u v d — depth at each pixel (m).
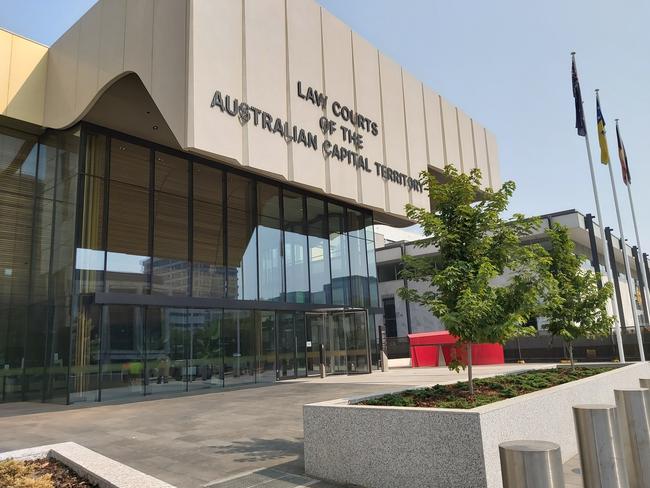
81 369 16.05
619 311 45.69
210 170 21.14
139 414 12.89
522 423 5.94
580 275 13.30
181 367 18.47
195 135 14.91
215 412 12.66
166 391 17.91
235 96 16.52
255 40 17.58
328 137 20.30
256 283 21.56
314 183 19.27
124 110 18.34
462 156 29.16
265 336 21.38
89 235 17.17
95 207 17.55
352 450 6.16
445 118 28.48
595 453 3.90
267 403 13.96
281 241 22.86
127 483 4.93
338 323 24.16
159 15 16.19
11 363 17.73
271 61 18.14
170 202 19.66
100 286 17.09
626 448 5.07
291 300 22.64
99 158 18.06
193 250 19.91
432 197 9.12
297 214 23.73
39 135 19.72
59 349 16.41
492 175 31.94
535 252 9.38
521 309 8.05
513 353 30.70
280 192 23.28
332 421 6.40
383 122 23.64
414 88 26.42
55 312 17.00
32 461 6.31
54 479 5.56
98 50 17.64
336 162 20.48
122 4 17.28
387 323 49.53
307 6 20.33
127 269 17.92
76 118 17.56
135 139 19.20
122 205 18.31
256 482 6.36
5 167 18.59
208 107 15.48
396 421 5.79
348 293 25.16
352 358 24.14
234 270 20.98
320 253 24.31
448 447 5.35
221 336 19.89
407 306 48.12
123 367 16.97
